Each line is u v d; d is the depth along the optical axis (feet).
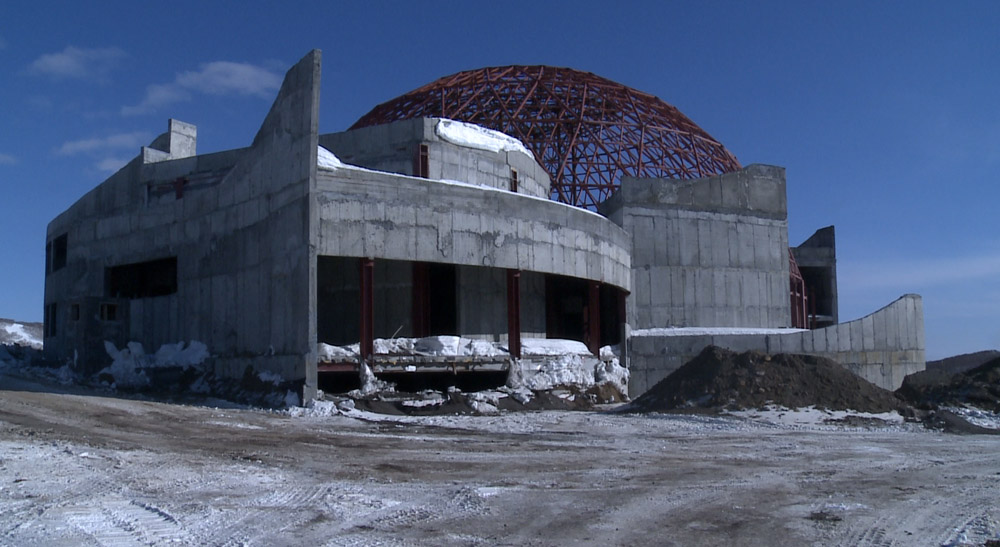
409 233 91.97
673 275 141.69
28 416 67.51
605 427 72.43
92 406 77.00
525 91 157.38
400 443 59.06
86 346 115.55
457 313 103.91
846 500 38.29
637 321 139.03
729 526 32.68
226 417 74.28
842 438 64.95
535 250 104.42
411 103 157.07
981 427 74.18
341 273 102.83
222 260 103.04
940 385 90.74
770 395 82.64
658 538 30.60
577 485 41.88
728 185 147.13
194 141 139.54
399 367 91.66
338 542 29.32
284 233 89.20
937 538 30.89
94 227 128.57
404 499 37.47
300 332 84.64
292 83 89.76
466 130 114.73
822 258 200.13
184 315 110.22
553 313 122.72
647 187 141.69
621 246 129.70
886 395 83.25
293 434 63.21
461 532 31.14
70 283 132.77
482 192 98.78
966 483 43.55
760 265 148.36
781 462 51.39
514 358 101.71
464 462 49.83
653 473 46.24
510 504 36.55
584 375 110.73
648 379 133.18
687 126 171.83
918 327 145.69
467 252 96.53
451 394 90.63
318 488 39.93
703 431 69.72
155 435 60.13
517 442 61.11
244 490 39.24
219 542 29.14
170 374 105.91
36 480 40.96
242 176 99.91
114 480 41.42
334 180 87.51
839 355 137.80
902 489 41.55
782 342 135.23
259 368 92.32
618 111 161.48
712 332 137.59
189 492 38.58
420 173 107.55
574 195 154.10
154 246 116.67
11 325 253.65
